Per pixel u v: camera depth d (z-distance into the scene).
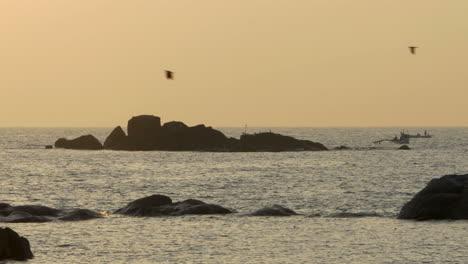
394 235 192.75
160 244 186.00
